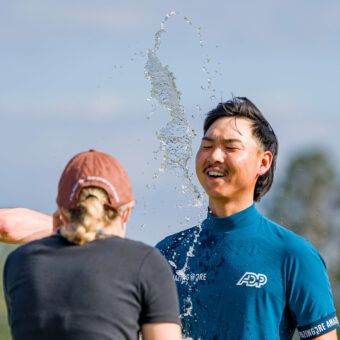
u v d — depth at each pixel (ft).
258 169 28.99
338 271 208.54
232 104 29.04
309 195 279.08
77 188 20.93
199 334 27.86
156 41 32.14
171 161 31.83
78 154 21.99
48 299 20.06
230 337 27.02
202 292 28.07
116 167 21.70
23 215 25.82
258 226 28.53
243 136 28.27
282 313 26.91
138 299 20.43
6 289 21.30
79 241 20.56
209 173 28.50
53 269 20.45
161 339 20.39
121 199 21.31
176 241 30.27
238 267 27.55
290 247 27.40
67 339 19.71
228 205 28.58
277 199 239.09
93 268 20.25
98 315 19.79
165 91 32.04
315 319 26.40
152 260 20.89
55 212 23.04
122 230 21.83
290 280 26.89
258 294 26.96
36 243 21.39
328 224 269.23
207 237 29.12
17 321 20.39
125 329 20.04
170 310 20.67
